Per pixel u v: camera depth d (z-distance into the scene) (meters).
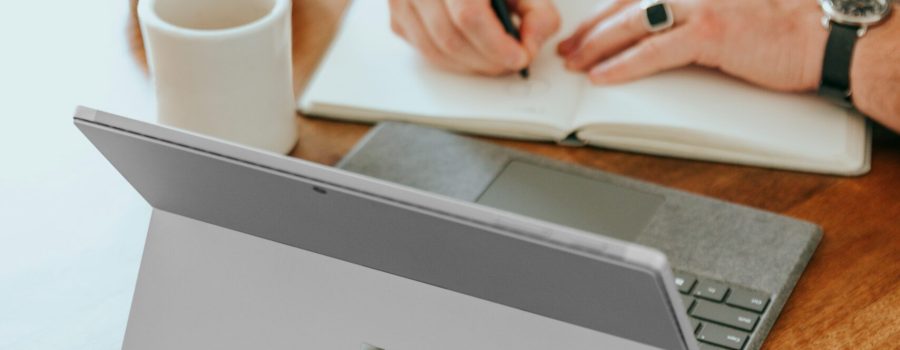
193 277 0.73
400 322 0.68
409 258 0.65
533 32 1.14
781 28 1.11
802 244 0.92
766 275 0.89
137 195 0.99
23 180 1.01
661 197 0.98
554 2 1.26
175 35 0.92
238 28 0.93
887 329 0.85
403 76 1.13
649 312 0.58
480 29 1.10
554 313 0.63
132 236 0.94
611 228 0.94
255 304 0.72
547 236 0.56
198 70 0.94
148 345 0.75
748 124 1.05
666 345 0.60
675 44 1.11
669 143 1.05
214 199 0.68
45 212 0.97
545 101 1.09
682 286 0.88
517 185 0.99
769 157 1.03
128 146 0.65
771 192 1.00
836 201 0.99
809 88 1.10
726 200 0.99
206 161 0.63
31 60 1.17
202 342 0.74
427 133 1.05
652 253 0.54
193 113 0.96
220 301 0.73
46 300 0.88
